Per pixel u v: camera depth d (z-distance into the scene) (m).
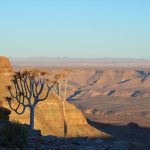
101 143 17.53
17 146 14.73
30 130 19.72
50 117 77.69
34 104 41.44
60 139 17.92
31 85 41.41
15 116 62.69
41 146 15.56
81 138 19.23
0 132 14.60
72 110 82.56
